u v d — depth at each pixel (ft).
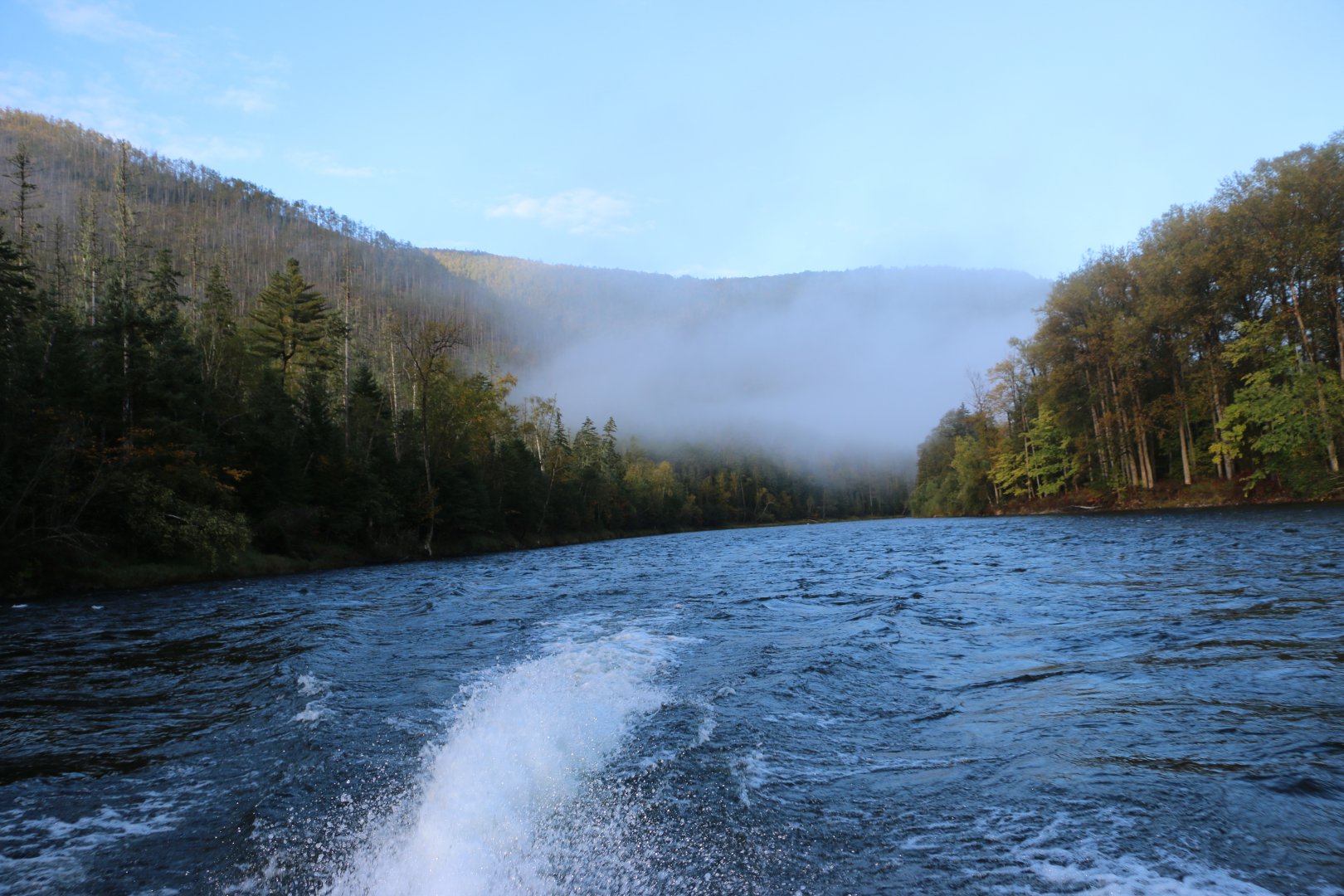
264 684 32.94
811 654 33.53
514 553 185.06
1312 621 33.32
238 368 162.71
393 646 41.27
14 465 90.02
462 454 208.13
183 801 18.97
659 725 22.76
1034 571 64.75
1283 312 139.13
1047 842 14.24
